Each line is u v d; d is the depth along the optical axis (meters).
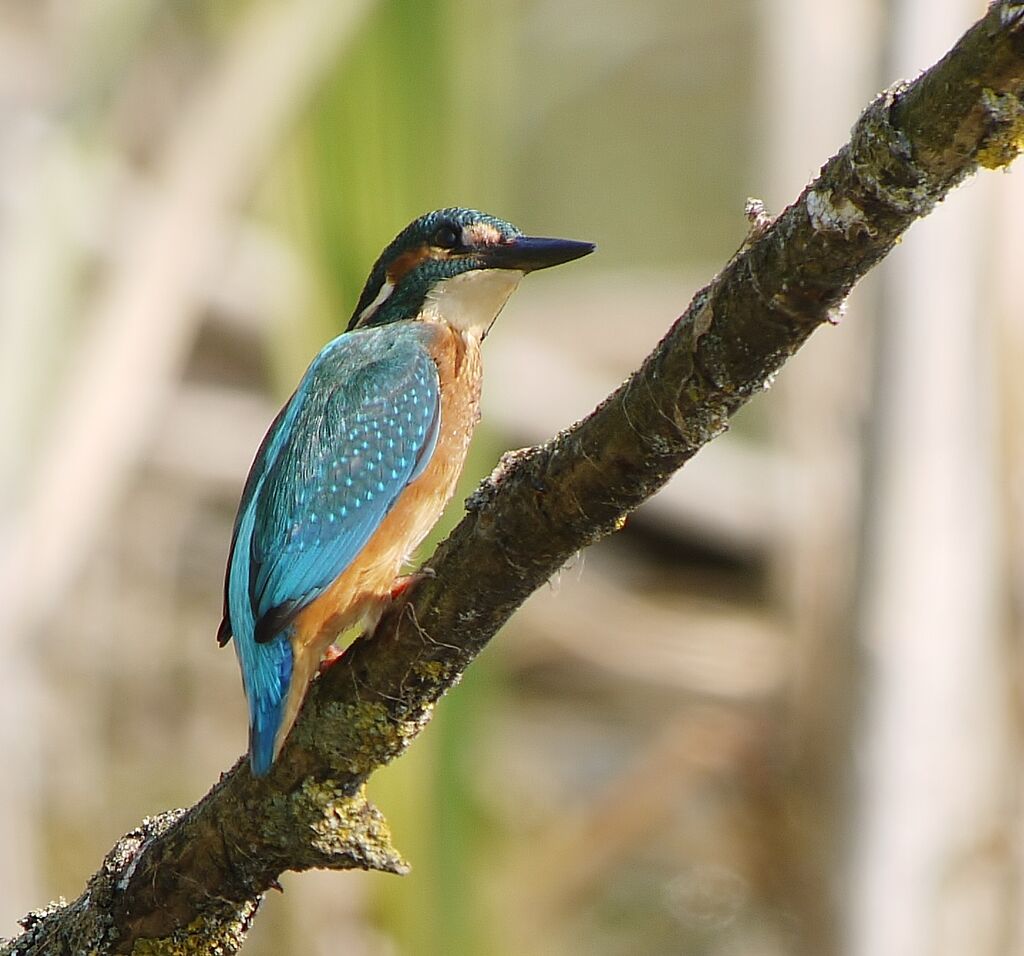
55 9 11.09
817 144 11.66
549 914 13.26
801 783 11.28
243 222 15.73
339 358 9.12
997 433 10.61
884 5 10.27
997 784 10.71
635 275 21.47
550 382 16.62
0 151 10.45
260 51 10.41
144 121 13.29
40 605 10.24
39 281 10.29
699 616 15.05
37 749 11.33
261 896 7.34
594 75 22.25
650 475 6.27
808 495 11.30
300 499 8.49
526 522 6.50
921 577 10.62
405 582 7.33
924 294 10.38
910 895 10.70
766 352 5.88
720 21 22.64
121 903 7.34
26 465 10.07
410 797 9.41
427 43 9.48
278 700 7.06
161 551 14.84
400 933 9.56
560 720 15.62
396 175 9.57
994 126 5.25
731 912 14.62
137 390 10.41
